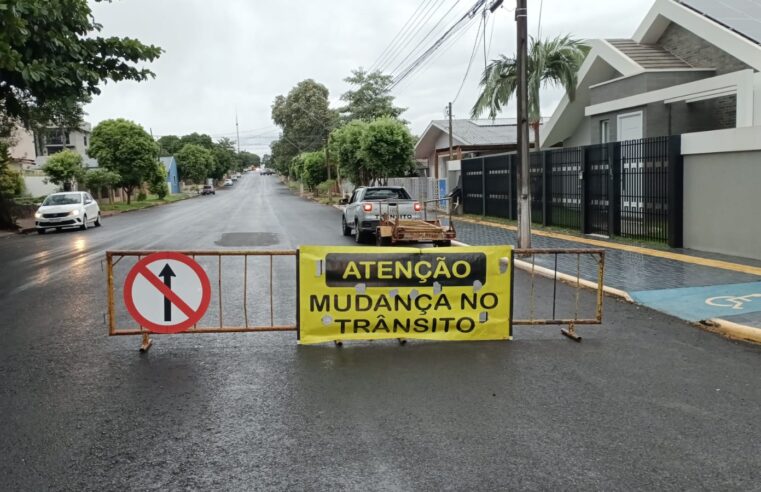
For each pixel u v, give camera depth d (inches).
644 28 826.2
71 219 993.5
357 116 2416.3
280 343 281.6
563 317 327.9
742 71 620.1
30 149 2138.3
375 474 157.4
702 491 149.3
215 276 474.0
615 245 574.6
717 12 733.3
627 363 250.5
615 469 159.8
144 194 2348.7
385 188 754.8
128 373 240.2
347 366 247.1
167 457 167.9
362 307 276.4
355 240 757.9
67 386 225.5
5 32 475.2
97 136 1891.0
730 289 371.2
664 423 189.3
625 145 609.6
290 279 458.6
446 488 150.3
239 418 194.4
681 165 535.2
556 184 752.3
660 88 738.2
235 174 7160.4
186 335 295.7
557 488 150.2
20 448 173.8
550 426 187.0
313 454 169.0
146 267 270.1
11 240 871.1
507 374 236.5
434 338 279.0
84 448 173.8
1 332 308.8
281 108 3371.1
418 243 662.5
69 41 594.6
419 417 194.1
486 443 175.0
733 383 225.9
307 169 2421.3
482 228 808.3
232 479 155.8
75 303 383.2
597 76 906.1
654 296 364.8
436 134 1635.1
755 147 458.6
